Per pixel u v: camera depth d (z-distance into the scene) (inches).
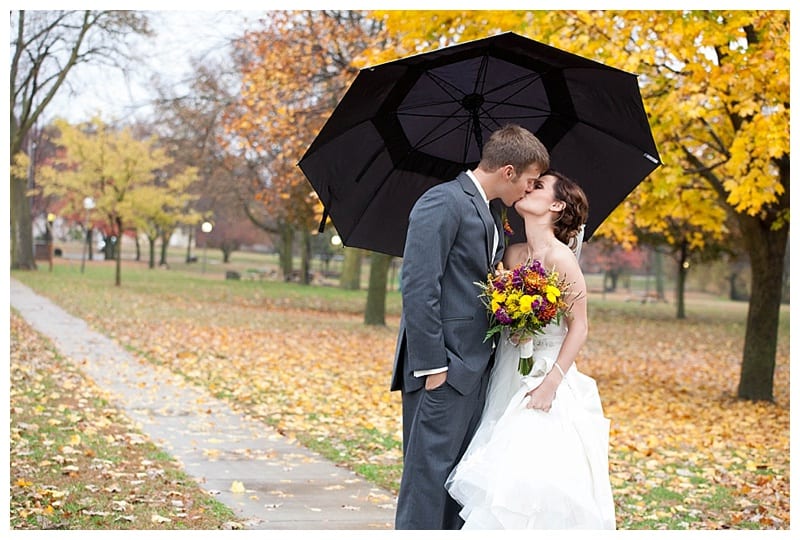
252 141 631.8
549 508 136.9
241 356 535.2
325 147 153.2
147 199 1148.5
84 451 257.0
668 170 375.6
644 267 2213.3
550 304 137.7
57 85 870.4
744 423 396.8
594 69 150.0
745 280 1802.4
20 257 1330.0
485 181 144.8
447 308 140.3
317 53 629.9
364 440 309.4
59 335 566.3
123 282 1209.4
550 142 167.8
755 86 339.6
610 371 595.2
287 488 233.9
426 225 137.7
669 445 336.2
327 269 2107.5
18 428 279.6
